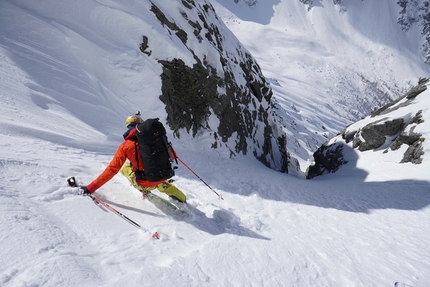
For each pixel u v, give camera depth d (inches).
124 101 346.3
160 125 142.1
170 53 395.5
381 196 309.9
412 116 541.3
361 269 144.7
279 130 725.3
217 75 453.7
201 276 101.0
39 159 153.3
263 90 668.7
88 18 360.8
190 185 229.1
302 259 138.6
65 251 90.3
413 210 262.7
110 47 359.6
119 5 387.2
